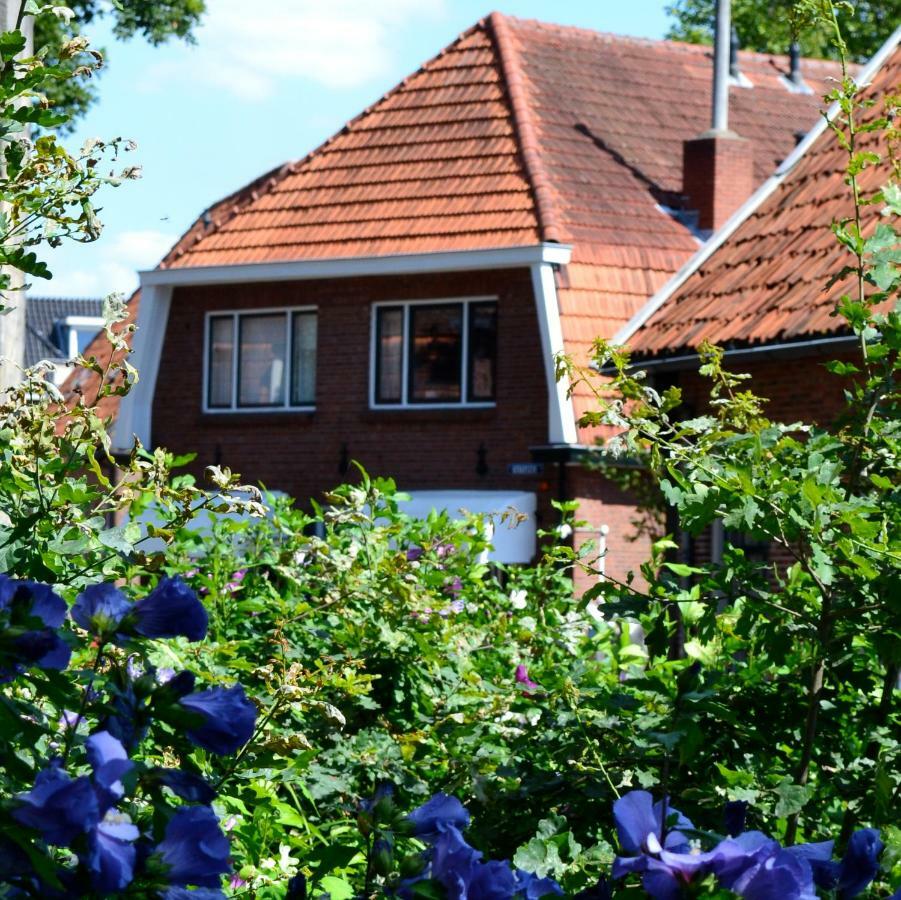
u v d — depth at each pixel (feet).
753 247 54.29
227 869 7.21
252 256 81.76
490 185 78.28
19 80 12.09
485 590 23.09
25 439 12.60
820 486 12.86
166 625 7.91
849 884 8.39
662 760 13.99
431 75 85.25
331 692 17.24
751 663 15.62
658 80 90.38
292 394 82.12
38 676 7.91
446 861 8.03
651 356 53.26
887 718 14.94
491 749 17.34
